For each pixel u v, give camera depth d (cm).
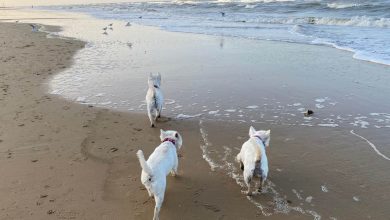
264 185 543
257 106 878
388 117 789
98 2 7388
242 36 1980
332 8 3019
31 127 745
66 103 901
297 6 3325
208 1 4969
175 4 5012
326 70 1188
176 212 483
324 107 861
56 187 530
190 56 1452
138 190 525
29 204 491
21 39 1930
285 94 960
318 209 486
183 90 1009
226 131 737
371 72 1145
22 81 1088
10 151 641
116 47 1689
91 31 2350
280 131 734
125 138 700
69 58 1434
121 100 927
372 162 603
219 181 554
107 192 520
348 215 472
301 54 1454
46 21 3284
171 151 530
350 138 695
